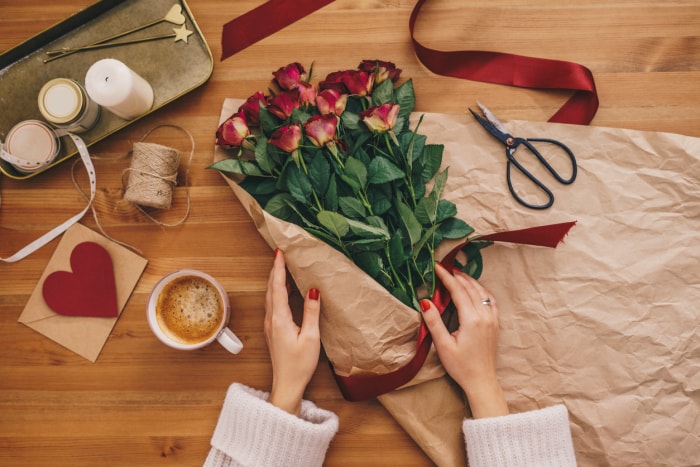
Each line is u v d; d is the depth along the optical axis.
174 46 0.82
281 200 0.76
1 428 0.81
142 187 0.77
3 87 0.82
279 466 0.73
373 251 0.76
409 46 0.82
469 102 0.82
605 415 0.77
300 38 0.83
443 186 0.75
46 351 0.82
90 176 0.81
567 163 0.79
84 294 0.81
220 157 0.80
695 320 0.77
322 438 0.74
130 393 0.81
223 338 0.75
